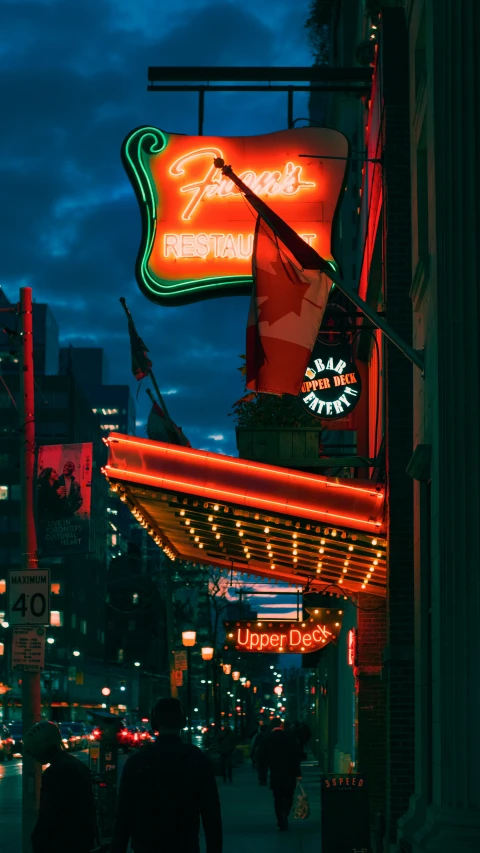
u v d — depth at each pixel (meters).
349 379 19.28
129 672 143.75
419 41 15.96
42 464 17.36
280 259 14.41
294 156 19.98
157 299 19.69
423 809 13.41
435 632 12.24
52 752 7.19
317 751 57.28
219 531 20.16
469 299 12.10
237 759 56.34
